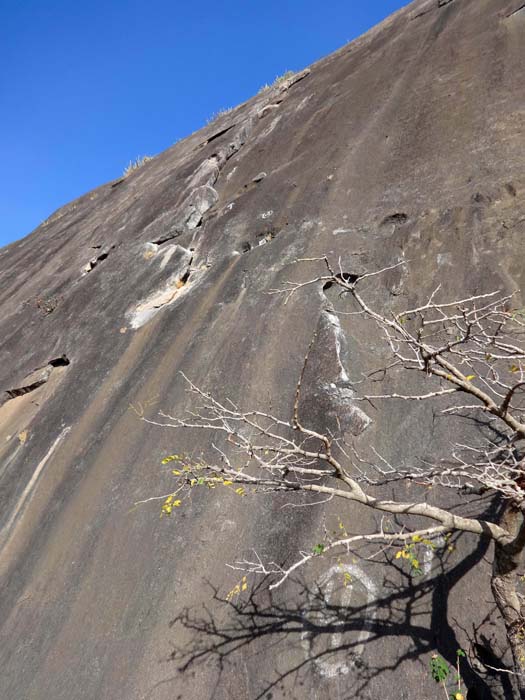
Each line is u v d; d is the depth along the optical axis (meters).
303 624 2.32
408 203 4.48
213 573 2.69
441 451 2.75
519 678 1.84
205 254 5.73
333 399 3.19
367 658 2.14
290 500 2.82
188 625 2.53
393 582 2.34
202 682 2.31
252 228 5.55
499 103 4.92
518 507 1.97
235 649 2.36
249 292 4.55
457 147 4.75
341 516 2.65
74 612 2.92
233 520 2.88
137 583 2.84
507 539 1.94
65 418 4.66
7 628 3.11
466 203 4.08
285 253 4.69
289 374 3.54
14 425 5.22
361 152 5.54
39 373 5.68
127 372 4.66
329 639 2.24
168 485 3.27
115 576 2.96
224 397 3.68
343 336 3.59
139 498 3.31
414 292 3.75
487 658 2.02
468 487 2.20
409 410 3.03
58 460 4.20
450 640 2.08
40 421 4.85
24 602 3.20
